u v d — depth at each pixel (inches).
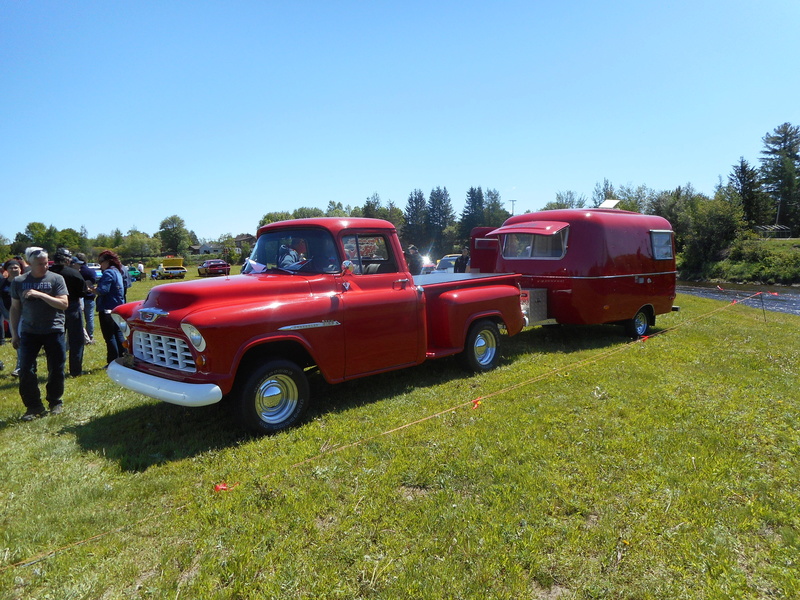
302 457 168.6
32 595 107.2
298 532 126.9
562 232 363.3
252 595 105.6
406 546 121.4
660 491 144.1
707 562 114.3
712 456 165.8
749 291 1024.2
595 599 104.3
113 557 119.5
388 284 232.1
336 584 108.3
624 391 235.0
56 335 222.5
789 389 237.8
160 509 140.3
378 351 222.8
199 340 173.6
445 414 206.5
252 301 192.9
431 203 4040.4
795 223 2974.9
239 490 146.4
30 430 203.3
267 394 191.0
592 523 131.2
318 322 200.8
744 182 2608.3
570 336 389.7
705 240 1615.4
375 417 206.2
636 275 382.9
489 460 163.2
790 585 106.6
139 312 199.6
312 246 221.8
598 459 163.8
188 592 107.0
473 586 106.8
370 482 150.6
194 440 187.3
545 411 209.5
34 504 142.1
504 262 401.1
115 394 250.2
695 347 337.7
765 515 132.3
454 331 258.1
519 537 122.9
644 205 2112.5
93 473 162.4
